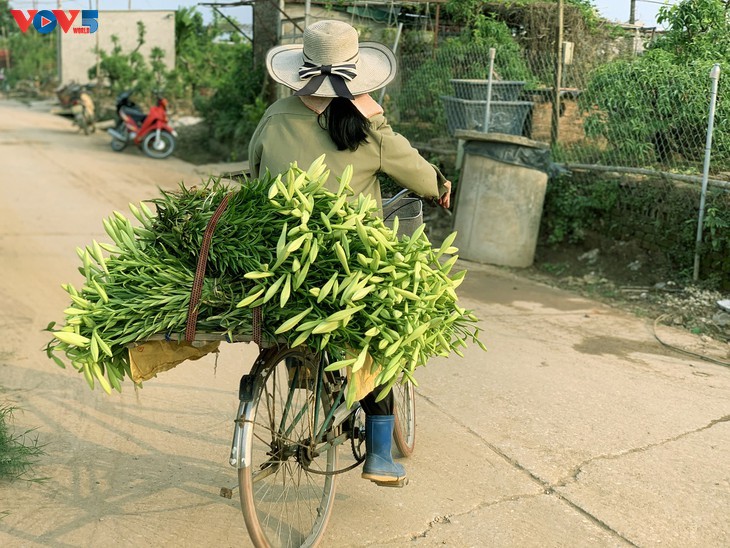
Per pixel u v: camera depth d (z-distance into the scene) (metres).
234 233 2.53
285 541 2.93
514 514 3.25
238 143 15.29
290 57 3.02
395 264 2.47
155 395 4.41
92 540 2.95
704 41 8.12
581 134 8.52
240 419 2.57
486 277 7.36
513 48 10.17
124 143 16.39
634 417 4.27
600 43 9.40
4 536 2.94
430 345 2.64
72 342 2.33
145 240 2.67
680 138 7.20
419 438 3.96
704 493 3.46
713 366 5.14
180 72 24.59
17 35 44.62
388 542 3.02
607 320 6.09
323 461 3.71
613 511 3.29
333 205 2.51
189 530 3.05
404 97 10.98
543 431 4.06
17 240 8.01
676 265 6.98
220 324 2.43
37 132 19.94
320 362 2.75
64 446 3.72
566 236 8.05
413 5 12.72
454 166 9.55
